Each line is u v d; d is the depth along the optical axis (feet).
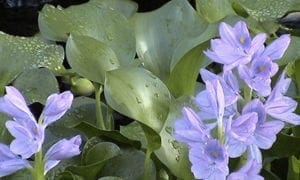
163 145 1.54
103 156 1.65
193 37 1.90
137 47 2.05
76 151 1.31
